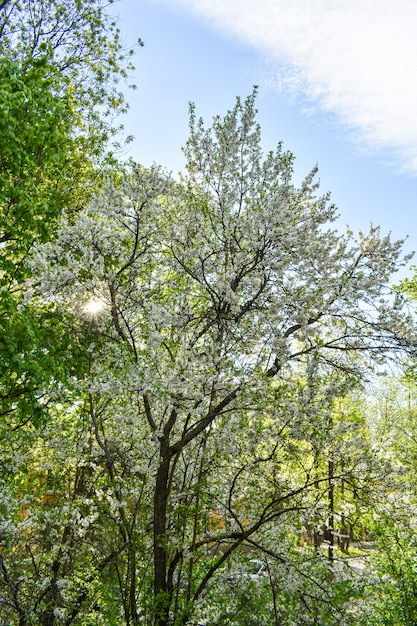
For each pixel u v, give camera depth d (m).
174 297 8.66
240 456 7.71
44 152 9.41
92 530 8.13
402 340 7.83
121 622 7.20
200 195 8.80
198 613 7.15
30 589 7.61
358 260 8.53
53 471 9.84
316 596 7.53
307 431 6.68
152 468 7.50
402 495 7.48
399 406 19.77
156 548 7.23
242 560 7.57
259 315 7.45
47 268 7.63
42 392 7.89
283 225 7.41
